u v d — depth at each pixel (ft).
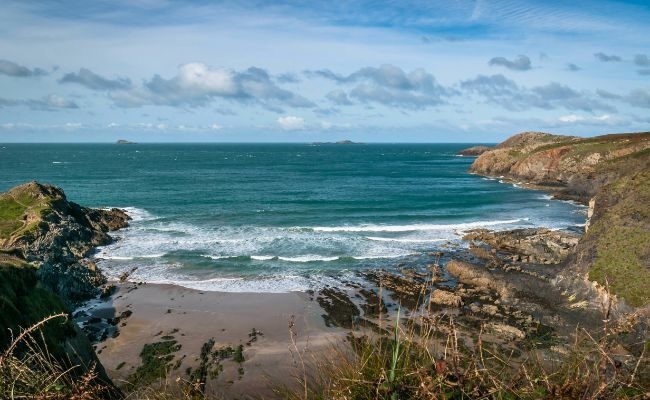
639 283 79.41
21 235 114.62
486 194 249.55
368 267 115.03
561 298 89.71
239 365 66.28
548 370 12.91
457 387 11.83
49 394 14.10
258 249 132.26
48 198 141.49
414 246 135.85
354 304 90.22
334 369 14.57
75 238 128.98
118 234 151.02
